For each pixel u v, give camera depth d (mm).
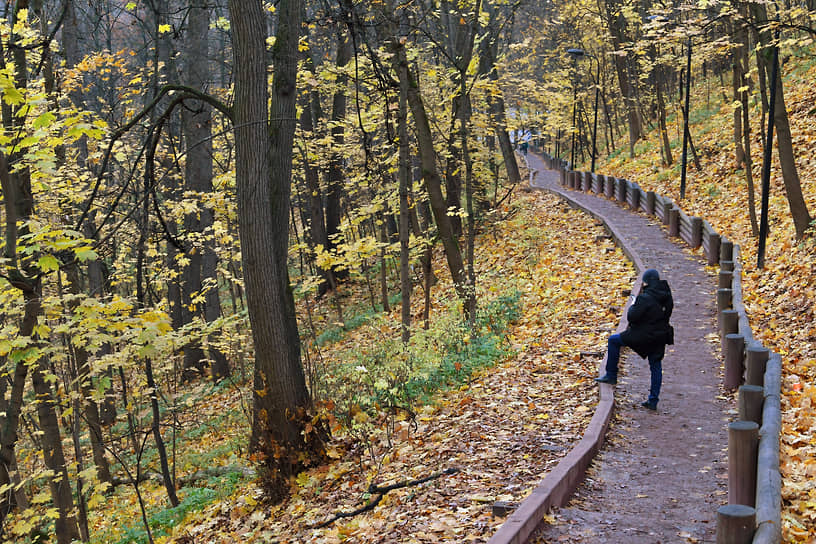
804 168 19328
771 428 6043
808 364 9734
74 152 12672
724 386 9750
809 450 6863
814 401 8211
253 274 9188
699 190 23703
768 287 13750
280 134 9797
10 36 8320
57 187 10562
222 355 19672
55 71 11828
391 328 18578
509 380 10484
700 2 13922
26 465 12109
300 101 19812
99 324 6758
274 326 9234
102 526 10797
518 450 7590
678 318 13156
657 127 35906
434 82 16266
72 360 9336
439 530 5805
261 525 8203
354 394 11008
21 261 7840
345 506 7445
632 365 10789
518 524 5297
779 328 11742
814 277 12547
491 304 15664
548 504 5949
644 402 9156
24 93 7227
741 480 5602
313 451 9305
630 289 14625
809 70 24594
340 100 21750
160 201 16359
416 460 8078
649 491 6648
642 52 16484
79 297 7004
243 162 9078
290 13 9805
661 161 29328
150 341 6957
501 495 6301
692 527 5762
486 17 13617
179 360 18750
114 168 15164
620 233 20531
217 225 15016
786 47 26562
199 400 17938
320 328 21500
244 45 8867
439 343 12828
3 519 7980
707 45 14836
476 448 7887
